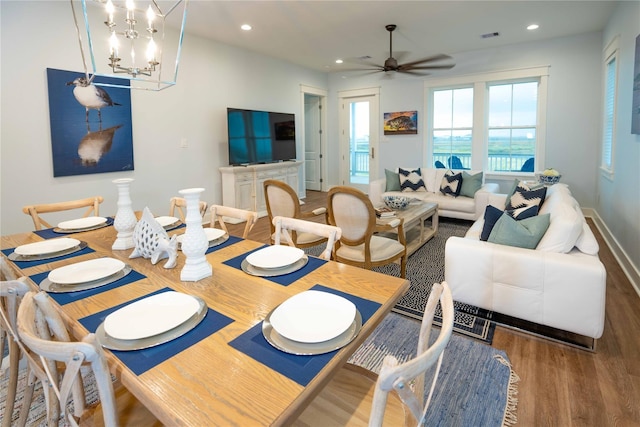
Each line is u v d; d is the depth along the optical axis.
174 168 4.94
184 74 4.97
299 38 5.23
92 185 4.12
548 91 5.64
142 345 0.99
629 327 2.38
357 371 1.32
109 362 0.93
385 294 1.30
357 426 1.07
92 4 3.86
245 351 0.97
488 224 2.61
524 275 2.22
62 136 3.81
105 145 4.17
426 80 6.76
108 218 2.58
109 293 1.34
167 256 1.71
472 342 2.26
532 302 2.22
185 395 0.80
